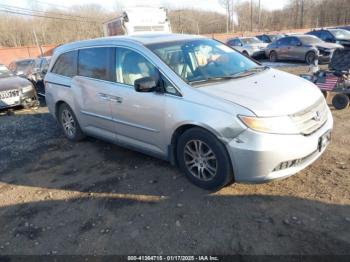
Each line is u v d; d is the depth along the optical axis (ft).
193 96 11.98
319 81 23.50
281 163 10.82
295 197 11.62
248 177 11.09
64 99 18.58
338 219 10.30
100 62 15.96
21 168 16.52
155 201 12.23
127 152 17.01
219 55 14.96
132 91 14.05
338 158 14.23
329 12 184.96
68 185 14.20
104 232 10.81
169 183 13.35
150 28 52.39
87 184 14.10
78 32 188.65
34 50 105.40
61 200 13.05
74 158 17.04
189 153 12.61
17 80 30.50
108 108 15.47
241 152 10.84
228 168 11.46
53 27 186.09
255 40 67.82
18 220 12.02
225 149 11.34
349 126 18.34
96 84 15.96
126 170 14.94
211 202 11.79
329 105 23.07
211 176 12.12
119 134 15.60
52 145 19.31
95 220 11.50
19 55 103.60
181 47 14.39
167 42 14.57
